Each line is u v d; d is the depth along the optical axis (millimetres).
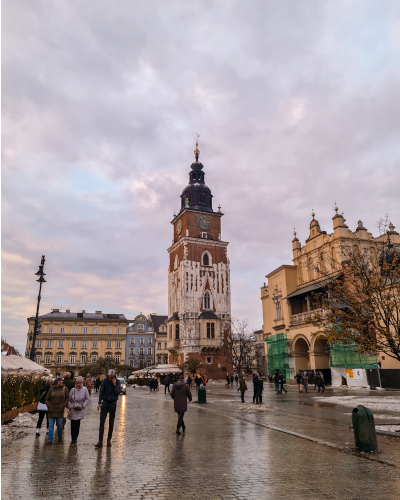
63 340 108750
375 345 15586
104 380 12320
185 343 75562
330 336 17109
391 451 10695
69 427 16766
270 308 59094
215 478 8453
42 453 11039
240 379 27188
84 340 109875
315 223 52000
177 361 78062
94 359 109125
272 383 54219
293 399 28609
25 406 21453
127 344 112812
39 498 7207
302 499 7137
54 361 106688
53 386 13172
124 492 7543
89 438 13656
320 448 11352
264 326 61125
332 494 7391
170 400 31578
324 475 8609
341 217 47219
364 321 16328
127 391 49750
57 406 12961
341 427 15125
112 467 9414
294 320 50969
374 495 7316
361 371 37656
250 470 9062
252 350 89750
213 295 80438
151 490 7664
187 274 79500
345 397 28703
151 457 10469
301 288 52062
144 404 28156
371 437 10711
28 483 8117
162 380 70375
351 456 10297
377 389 35531
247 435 13758
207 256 82938
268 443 12219
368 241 46750
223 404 26266
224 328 79500
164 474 8781
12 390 20016
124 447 11914
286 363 51156
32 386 24328
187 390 14797
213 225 85875
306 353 50406
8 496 7301
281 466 9391
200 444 12242
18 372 21422
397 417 17422
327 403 24828
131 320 121938
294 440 12680
